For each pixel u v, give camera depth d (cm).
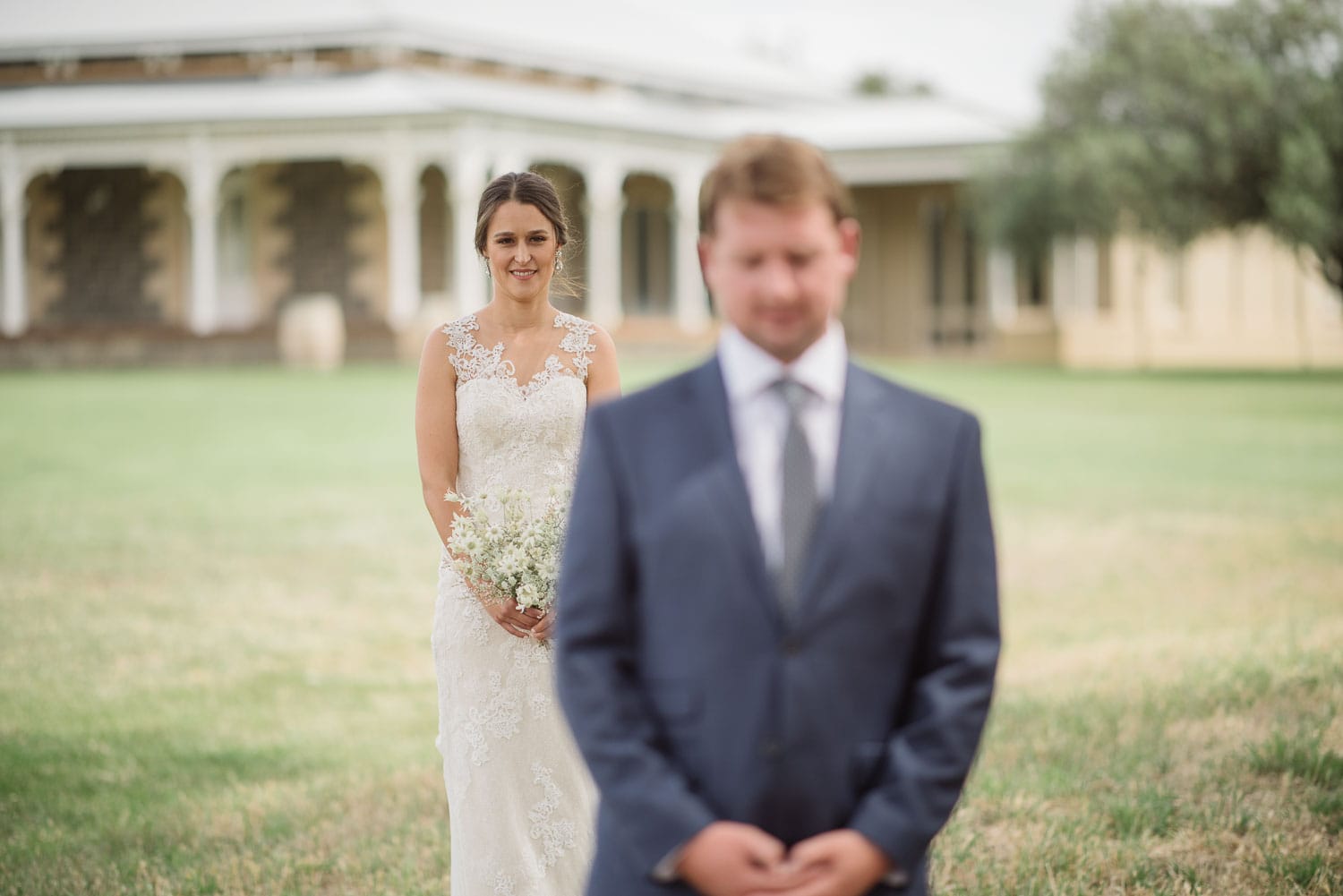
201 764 616
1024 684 707
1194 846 476
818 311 246
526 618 408
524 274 421
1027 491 1424
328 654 822
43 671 778
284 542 1168
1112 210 3078
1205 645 763
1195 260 3981
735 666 240
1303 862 455
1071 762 568
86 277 3784
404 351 3177
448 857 498
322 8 3747
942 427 252
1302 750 548
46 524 1241
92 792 578
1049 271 3825
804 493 245
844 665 241
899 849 233
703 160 3766
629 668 249
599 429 254
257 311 3672
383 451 1717
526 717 414
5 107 3647
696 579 242
